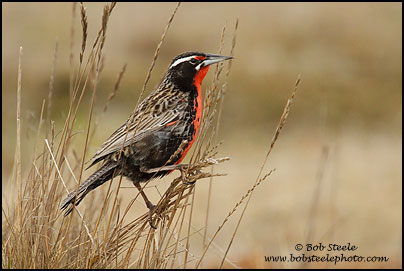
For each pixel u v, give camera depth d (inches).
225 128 813.2
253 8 1043.9
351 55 939.3
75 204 234.8
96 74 235.0
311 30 983.0
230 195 557.6
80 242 249.3
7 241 244.8
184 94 269.9
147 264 250.1
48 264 236.7
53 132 258.1
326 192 542.0
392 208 512.4
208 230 482.6
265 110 843.4
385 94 861.8
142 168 258.7
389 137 735.7
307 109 838.5
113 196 318.3
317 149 681.6
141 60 937.5
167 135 259.4
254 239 463.8
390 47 948.0
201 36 984.3
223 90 270.4
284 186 573.3
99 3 935.0
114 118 743.1
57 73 889.5
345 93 864.3
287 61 930.1
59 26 995.3
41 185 259.0
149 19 1021.8
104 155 248.8
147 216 249.3
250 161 680.4
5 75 884.6
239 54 928.9
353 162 618.5
